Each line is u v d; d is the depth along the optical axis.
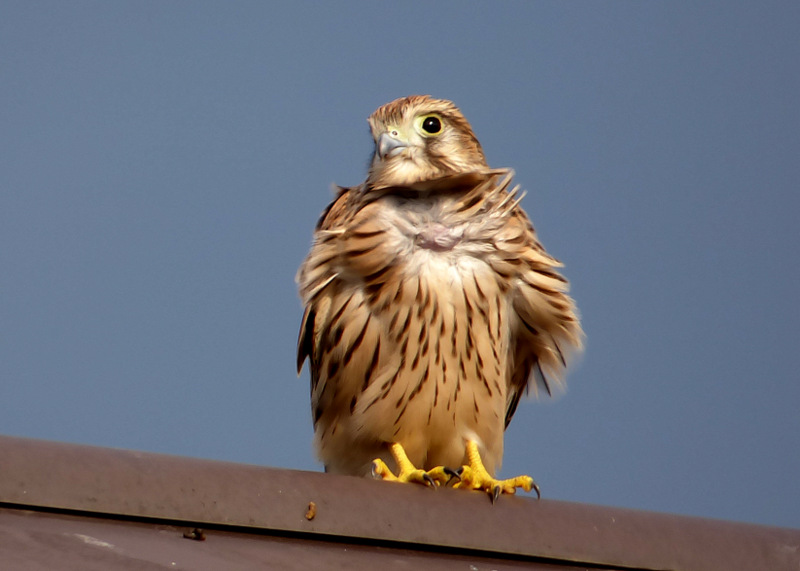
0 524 5.75
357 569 6.36
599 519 7.38
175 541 6.10
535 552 7.11
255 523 6.47
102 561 5.51
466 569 6.81
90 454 6.21
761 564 7.52
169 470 6.36
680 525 7.53
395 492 6.96
